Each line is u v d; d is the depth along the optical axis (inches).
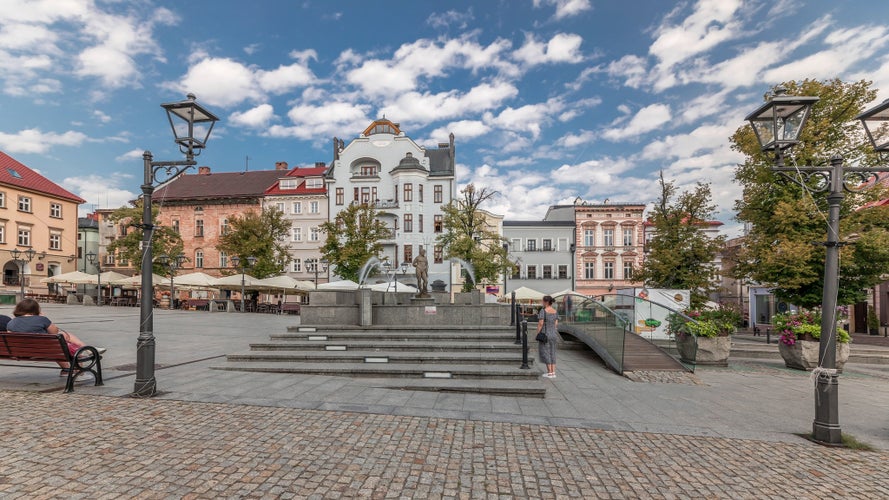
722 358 499.8
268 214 1503.4
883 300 1092.5
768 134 228.1
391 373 339.9
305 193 1841.8
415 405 264.1
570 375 396.8
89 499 138.5
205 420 220.1
